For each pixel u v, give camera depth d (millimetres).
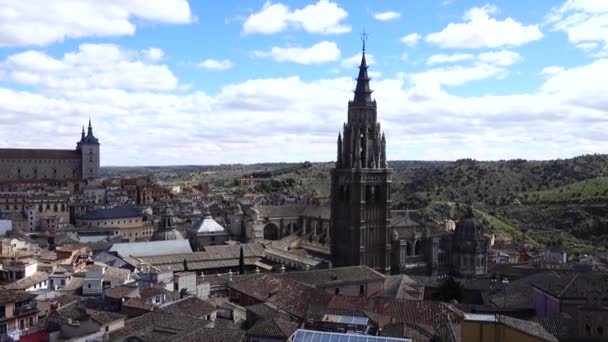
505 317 84188
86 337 90000
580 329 87375
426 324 101875
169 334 91000
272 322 94938
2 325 94625
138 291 116625
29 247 185625
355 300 116250
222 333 91875
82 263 155875
